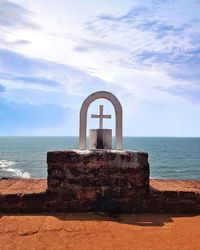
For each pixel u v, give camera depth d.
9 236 5.14
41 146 132.50
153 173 47.00
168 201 6.64
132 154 6.61
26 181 7.87
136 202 6.58
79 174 6.54
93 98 7.31
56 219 6.02
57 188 6.51
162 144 157.62
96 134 7.47
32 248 4.70
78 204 6.52
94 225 5.72
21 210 6.44
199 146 141.75
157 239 5.12
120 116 7.35
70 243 4.91
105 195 6.56
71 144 155.75
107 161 6.58
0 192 6.56
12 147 123.06
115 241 5.01
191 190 6.78
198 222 6.04
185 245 4.89
